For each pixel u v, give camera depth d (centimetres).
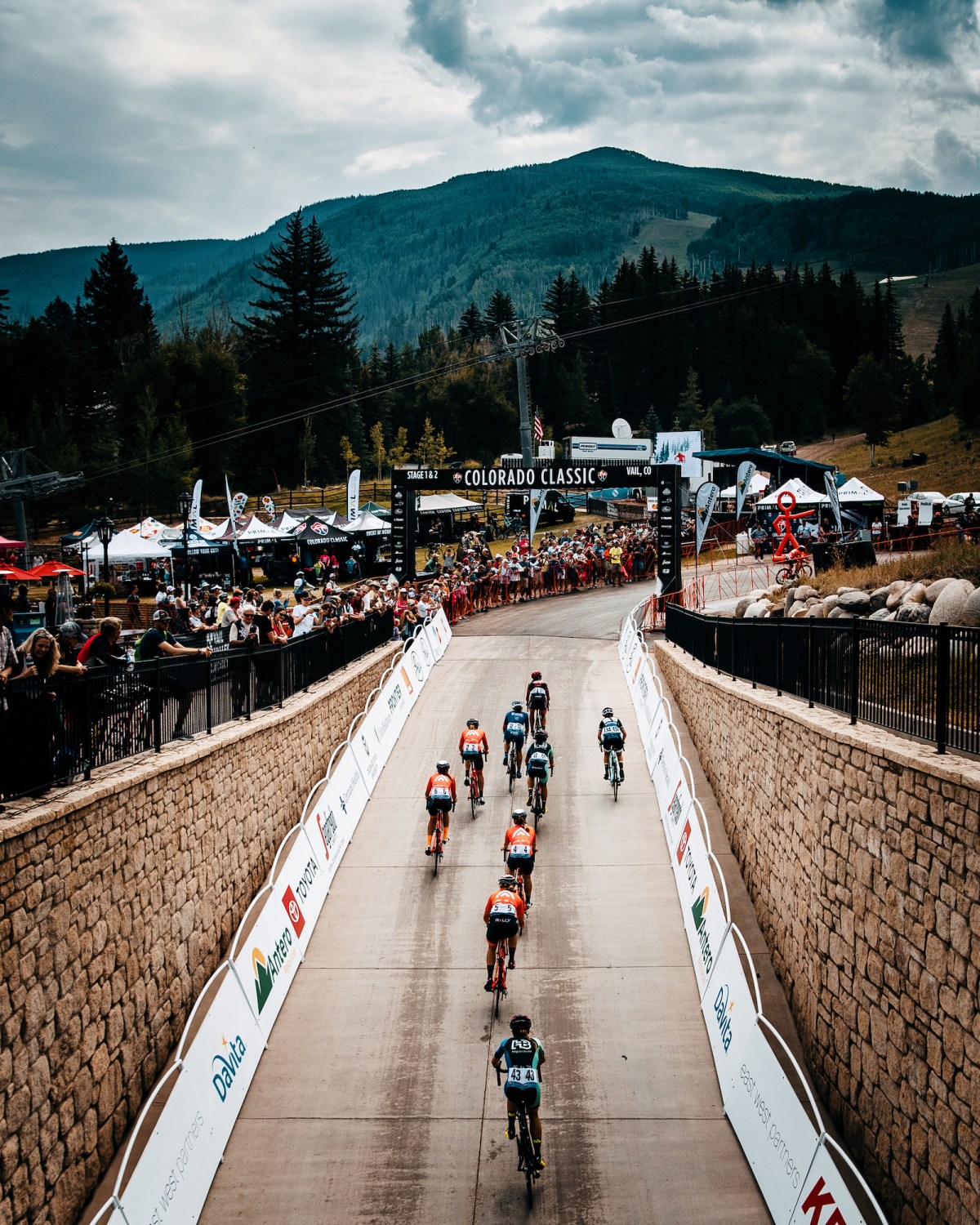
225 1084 1045
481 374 10906
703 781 1819
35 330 8088
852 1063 936
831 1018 1000
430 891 1525
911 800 825
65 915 844
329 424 9131
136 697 1123
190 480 6819
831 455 11425
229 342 10519
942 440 9969
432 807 1568
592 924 1412
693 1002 1238
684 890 1442
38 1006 789
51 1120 801
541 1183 955
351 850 1672
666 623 2738
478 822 1764
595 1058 1138
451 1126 1038
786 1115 899
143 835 1029
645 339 11869
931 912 779
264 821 1495
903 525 3719
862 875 930
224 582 3862
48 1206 789
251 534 4056
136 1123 901
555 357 11606
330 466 9200
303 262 9062
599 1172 968
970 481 7500
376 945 1383
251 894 1417
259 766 1478
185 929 1149
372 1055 1153
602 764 2034
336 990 1281
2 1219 716
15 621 2231
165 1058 1062
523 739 1912
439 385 10931
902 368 13588
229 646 1548
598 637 3238
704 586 3572
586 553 4231
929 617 1700
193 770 1188
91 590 3631
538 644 3159
